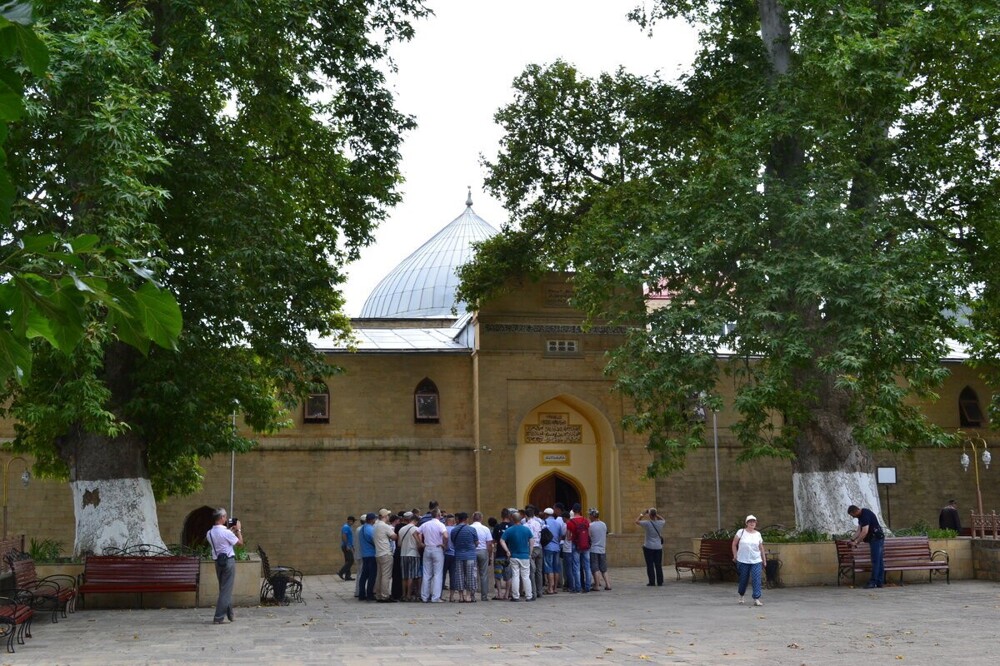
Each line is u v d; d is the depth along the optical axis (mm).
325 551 30984
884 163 22219
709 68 23812
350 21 20750
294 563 30766
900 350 19672
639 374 22016
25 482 25688
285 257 19812
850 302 19969
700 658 11055
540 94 28781
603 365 32531
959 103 23672
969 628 13766
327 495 31328
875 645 12102
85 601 18250
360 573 20422
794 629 13883
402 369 32594
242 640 13234
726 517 32719
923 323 21250
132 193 15305
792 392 20625
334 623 15414
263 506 30922
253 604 18766
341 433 31875
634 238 22688
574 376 32312
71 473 19438
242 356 20516
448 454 32219
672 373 21344
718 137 22016
